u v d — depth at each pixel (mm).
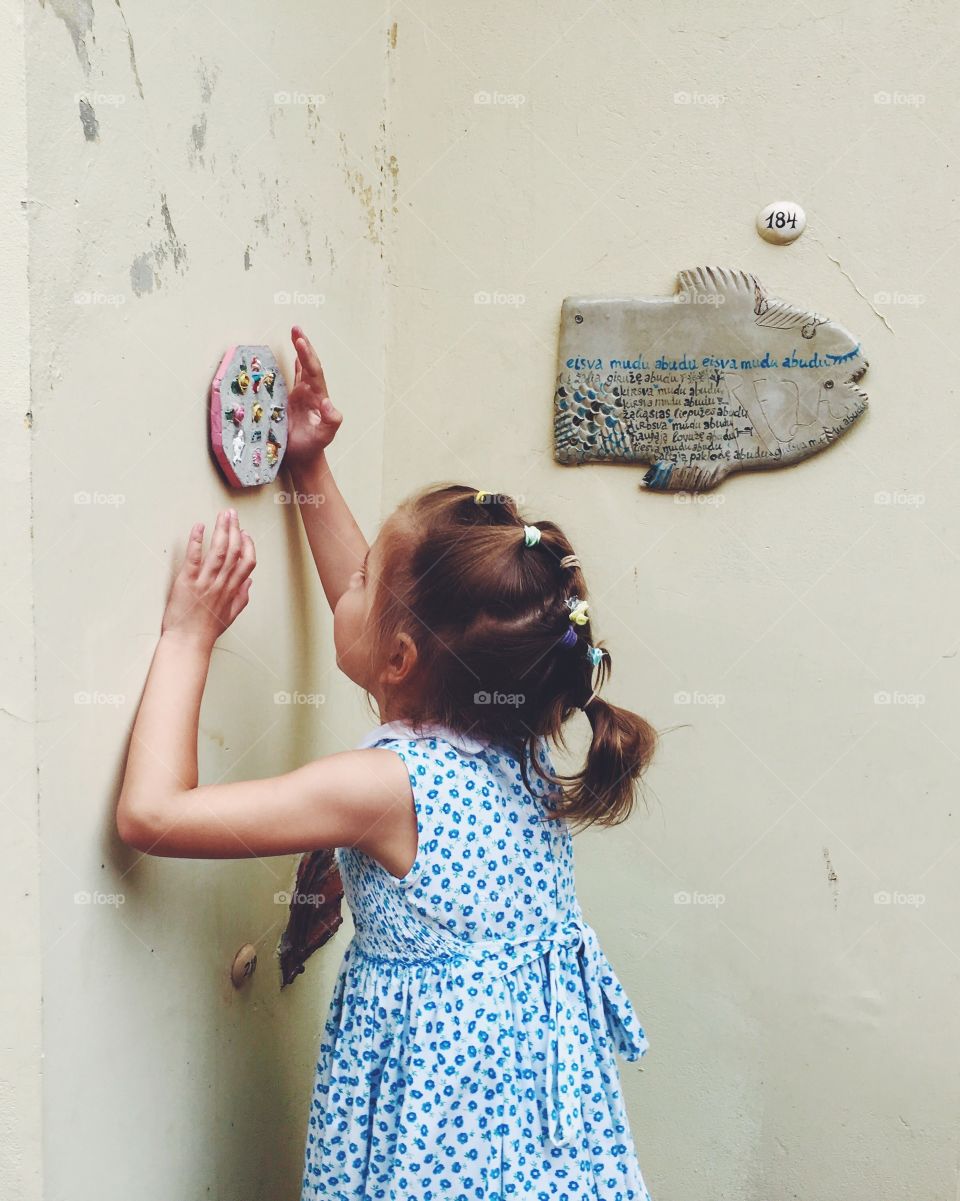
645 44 1402
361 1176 988
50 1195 822
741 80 1385
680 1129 1567
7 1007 800
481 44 1438
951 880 1466
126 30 837
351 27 1328
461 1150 960
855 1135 1524
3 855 786
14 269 732
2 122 725
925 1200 1518
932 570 1423
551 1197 981
